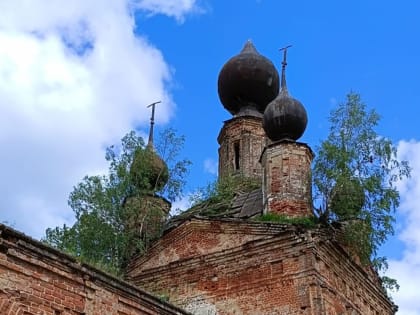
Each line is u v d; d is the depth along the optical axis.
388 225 24.39
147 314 16.56
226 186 31.42
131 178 29.84
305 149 26.92
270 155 27.08
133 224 29.06
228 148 35.44
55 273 14.18
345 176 24.77
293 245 23.91
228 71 36.47
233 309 24.20
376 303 28.28
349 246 25.27
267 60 36.72
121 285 15.85
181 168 31.53
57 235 28.44
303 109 27.78
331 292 23.75
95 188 29.22
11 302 13.05
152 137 35.72
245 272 24.66
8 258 13.23
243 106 36.53
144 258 27.98
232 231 25.95
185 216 29.22
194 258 26.28
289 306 22.92
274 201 25.95
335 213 24.75
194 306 25.22
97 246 28.02
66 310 14.21
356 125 25.94
